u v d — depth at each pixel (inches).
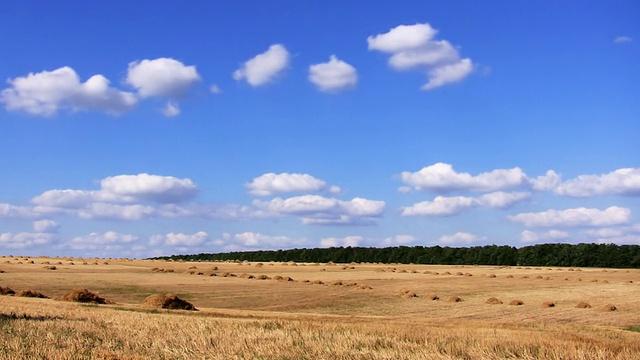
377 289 2940.5
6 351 573.0
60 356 550.9
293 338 689.0
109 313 1113.4
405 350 612.1
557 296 2687.0
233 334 724.0
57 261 4874.5
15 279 2829.7
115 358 553.9
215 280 3228.3
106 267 4175.7
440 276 3998.5
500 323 1461.6
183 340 658.8
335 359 561.9
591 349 636.7
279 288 2839.6
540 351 611.8
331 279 3580.2
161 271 3796.8
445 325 1250.0
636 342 885.2
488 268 5438.0
